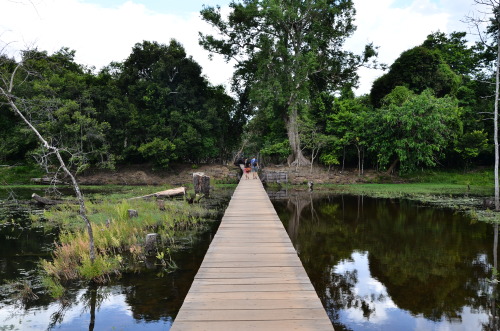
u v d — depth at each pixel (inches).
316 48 1109.7
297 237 407.2
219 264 231.0
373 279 272.5
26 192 823.1
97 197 724.7
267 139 1348.4
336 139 1099.9
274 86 1062.4
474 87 1279.5
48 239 386.3
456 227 454.3
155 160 1169.4
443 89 1111.6
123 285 255.8
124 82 1202.0
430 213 557.9
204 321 152.9
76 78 1107.9
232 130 1455.5
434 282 265.7
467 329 198.2
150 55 1190.3
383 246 365.7
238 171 1225.4
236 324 150.0
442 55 1280.8
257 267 225.1
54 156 963.3
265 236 307.4
